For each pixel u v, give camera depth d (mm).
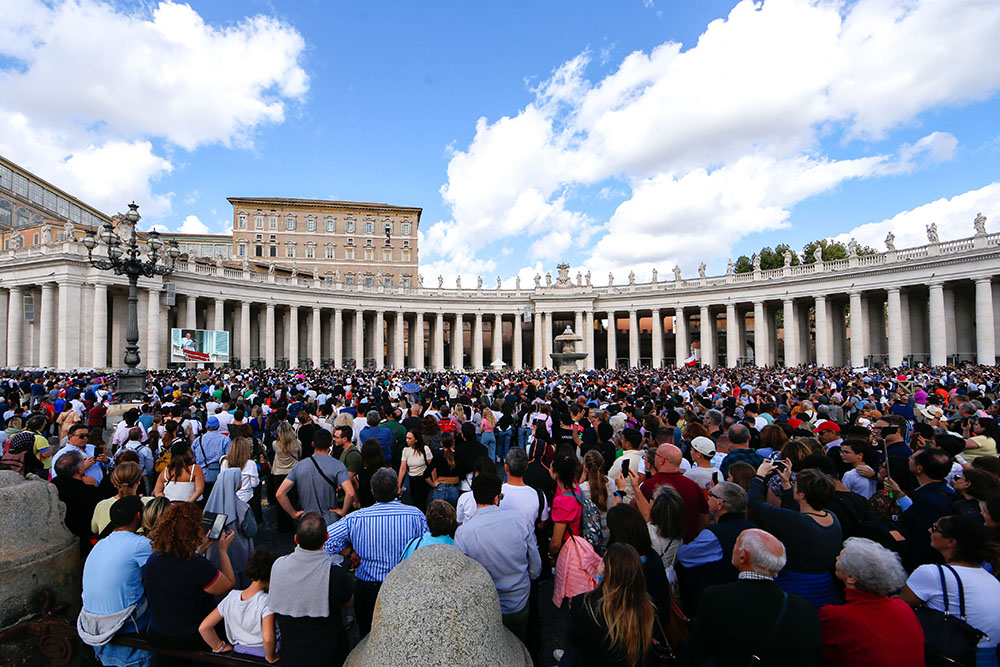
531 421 14797
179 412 13172
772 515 5188
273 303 62188
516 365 79250
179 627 5109
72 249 46906
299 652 4766
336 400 15453
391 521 5930
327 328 79812
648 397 17547
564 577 5469
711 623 4047
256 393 20031
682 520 5531
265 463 11734
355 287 72250
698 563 5363
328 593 4852
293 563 4844
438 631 3912
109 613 5285
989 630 4285
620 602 3994
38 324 51844
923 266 48938
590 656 4070
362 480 9367
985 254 44875
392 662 3904
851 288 54344
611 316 74438
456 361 75812
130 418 11734
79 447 8891
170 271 24469
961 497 6285
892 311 51281
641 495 6664
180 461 7855
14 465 8383
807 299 61094
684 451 10375
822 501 5266
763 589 4016
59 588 6176
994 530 5156
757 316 62406
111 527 5938
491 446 14461
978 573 4473
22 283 49062
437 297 75562
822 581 4969
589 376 38469
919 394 18469
